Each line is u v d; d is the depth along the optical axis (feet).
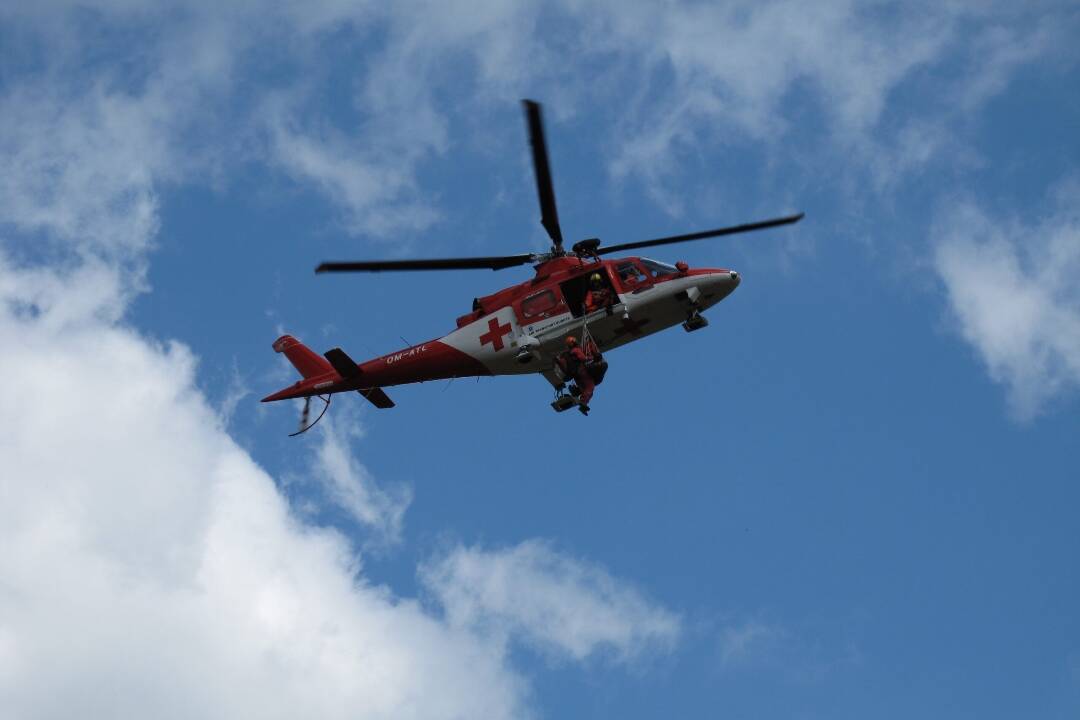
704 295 382.63
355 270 345.92
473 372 399.24
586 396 372.17
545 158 333.62
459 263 368.48
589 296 378.94
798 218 350.43
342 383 416.05
